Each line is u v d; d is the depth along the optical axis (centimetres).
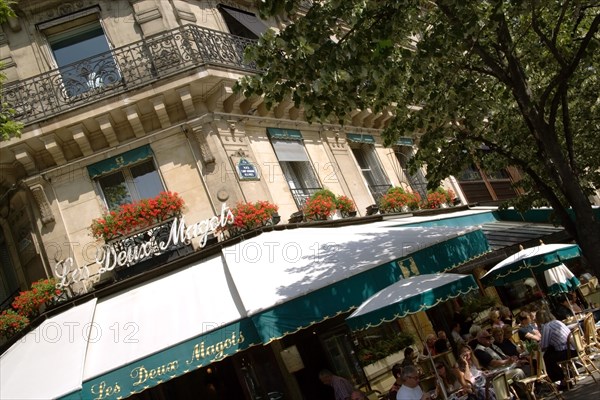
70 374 869
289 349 1128
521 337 1230
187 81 1196
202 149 1220
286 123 1448
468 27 940
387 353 1265
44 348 971
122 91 1188
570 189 987
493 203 2244
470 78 1126
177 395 1118
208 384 1120
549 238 1562
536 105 1029
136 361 882
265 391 1091
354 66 903
